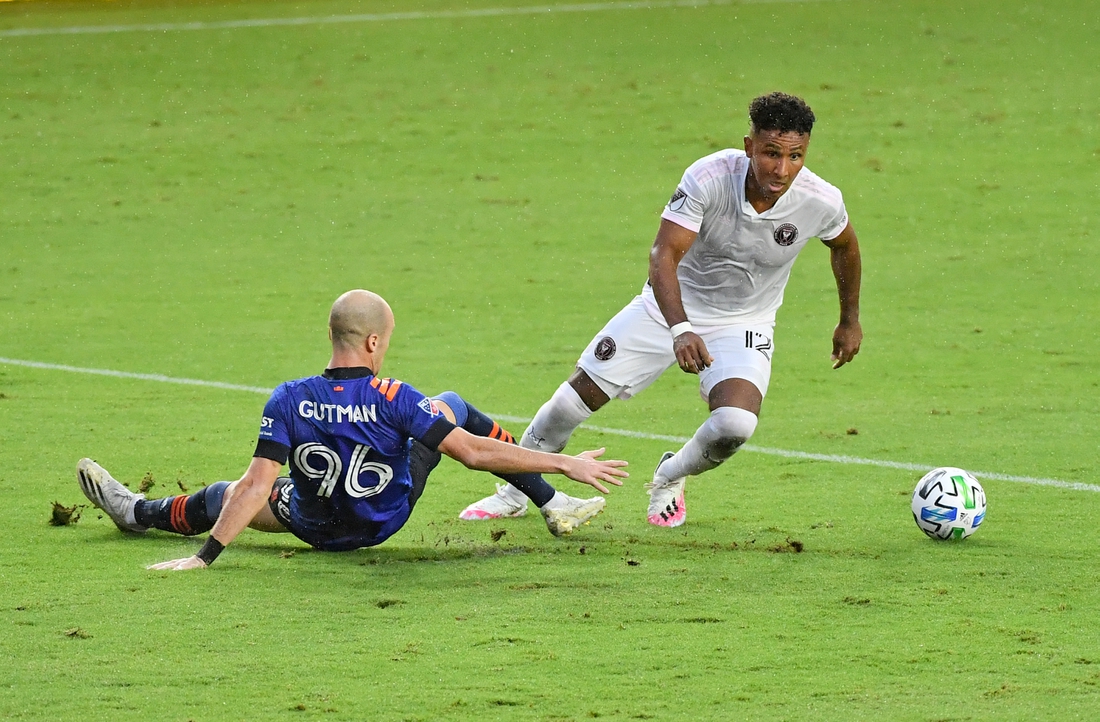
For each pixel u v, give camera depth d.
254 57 74.12
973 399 30.53
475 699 13.21
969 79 66.56
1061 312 39.44
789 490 23.09
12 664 13.98
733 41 74.25
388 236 49.44
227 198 54.25
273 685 13.50
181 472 23.78
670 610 16.02
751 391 19.88
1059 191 52.59
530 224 50.59
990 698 13.30
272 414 17.31
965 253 46.06
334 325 17.28
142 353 35.34
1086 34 72.25
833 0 80.56
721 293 20.36
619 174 56.50
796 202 19.64
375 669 13.95
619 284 43.41
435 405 18.55
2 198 54.03
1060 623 15.61
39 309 40.41
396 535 19.77
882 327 38.12
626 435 27.80
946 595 16.69
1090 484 23.25
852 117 62.19
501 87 68.38
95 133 62.47
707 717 12.82
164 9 84.88
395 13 82.44
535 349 36.03
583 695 13.33
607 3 83.19
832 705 13.12
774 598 16.55
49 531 19.50
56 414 28.73
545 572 17.69
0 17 83.12
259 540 19.14
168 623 15.27
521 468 17.12
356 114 65.00
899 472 24.33
